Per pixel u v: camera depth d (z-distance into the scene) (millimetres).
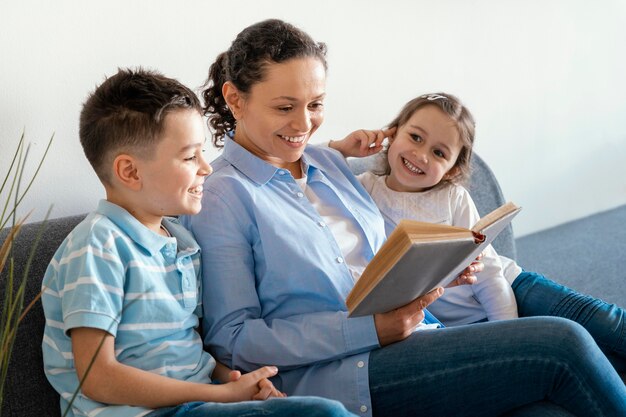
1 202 1423
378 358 1263
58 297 1178
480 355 1208
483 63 2488
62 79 1484
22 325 1200
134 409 1121
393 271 1077
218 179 1364
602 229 2969
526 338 1197
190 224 1354
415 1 2217
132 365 1174
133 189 1222
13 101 1421
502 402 1220
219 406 1095
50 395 1217
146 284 1192
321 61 1363
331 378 1263
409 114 1648
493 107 2574
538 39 2662
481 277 1610
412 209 1650
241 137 1447
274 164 1468
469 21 2402
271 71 1319
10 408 1174
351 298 1157
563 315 1545
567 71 2811
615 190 3186
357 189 1570
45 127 1473
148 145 1189
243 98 1372
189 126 1211
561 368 1177
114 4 1543
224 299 1299
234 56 1373
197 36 1703
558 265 2660
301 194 1419
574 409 1188
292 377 1299
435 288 1265
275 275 1331
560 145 2877
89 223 1180
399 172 1633
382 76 2174
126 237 1197
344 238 1453
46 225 1300
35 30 1434
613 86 3012
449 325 1643
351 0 2041
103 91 1229
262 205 1354
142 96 1193
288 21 1900
